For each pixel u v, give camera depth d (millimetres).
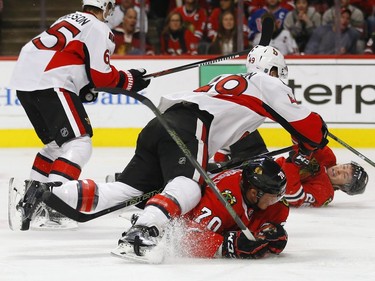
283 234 6738
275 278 6152
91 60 8414
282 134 15516
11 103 15727
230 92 7199
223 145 7273
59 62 8422
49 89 8367
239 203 6785
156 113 6758
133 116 15688
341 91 15547
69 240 7746
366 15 15758
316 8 15859
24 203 6758
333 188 9781
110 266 6543
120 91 6898
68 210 6863
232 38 15844
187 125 6988
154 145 7016
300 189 9414
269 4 15883
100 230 8281
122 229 8336
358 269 6508
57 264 6648
